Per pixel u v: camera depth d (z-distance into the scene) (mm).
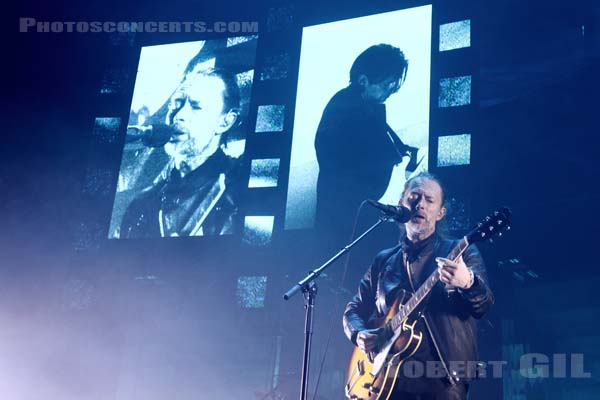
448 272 2922
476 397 7184
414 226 3611
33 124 10766
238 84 10219
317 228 8773
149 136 10297
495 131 8398
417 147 8625
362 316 3738
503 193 8070
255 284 8898
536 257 7789
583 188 7730
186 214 9547
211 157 9812
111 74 11000
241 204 9328
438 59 9062
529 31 8766
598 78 8094
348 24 9922
